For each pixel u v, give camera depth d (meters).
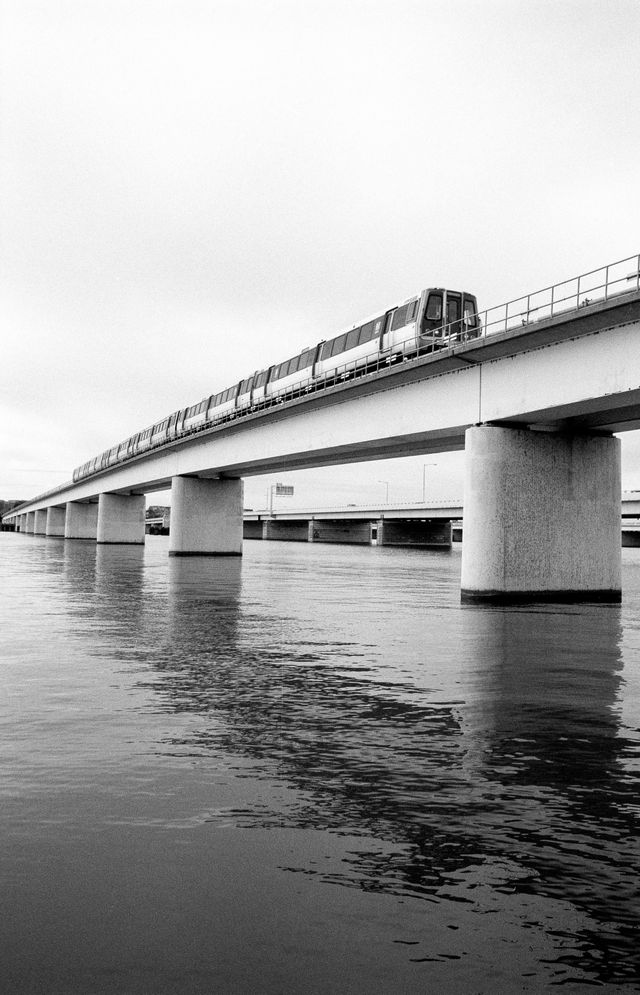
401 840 5.96
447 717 10.00
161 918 4.75
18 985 4.08
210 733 9.05
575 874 5.40
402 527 130.62
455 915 4.82
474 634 18.12
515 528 25.75
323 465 49.19
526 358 24.75
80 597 26.30
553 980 4.16
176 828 6.14
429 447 36.69
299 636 17.48
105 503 89.44
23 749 8.32
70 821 6.27
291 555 78.00
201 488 59.69
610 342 21.73
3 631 17.81
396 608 24.16
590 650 15.80
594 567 26.66
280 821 6.31
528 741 8.88
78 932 4.59
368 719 9.83
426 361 28.08
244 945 4.47
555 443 26.53
